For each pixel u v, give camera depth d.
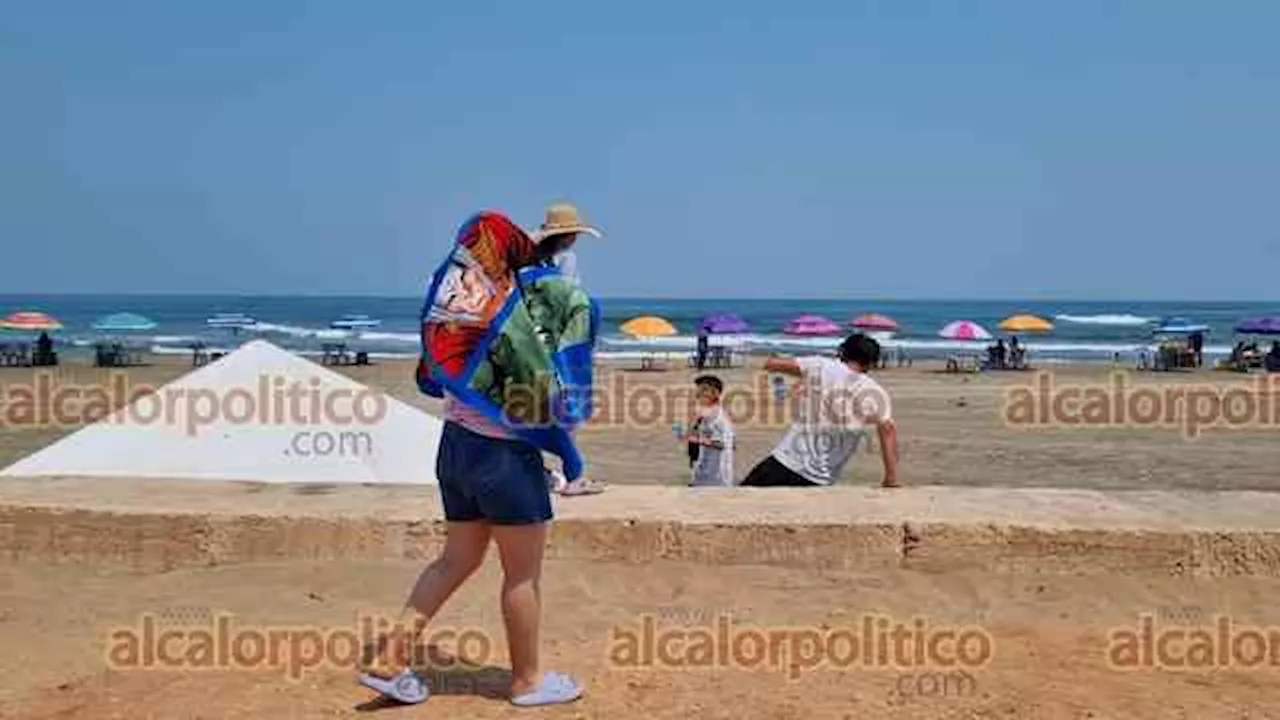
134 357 45.16
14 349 46.59
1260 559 6.74
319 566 6.96
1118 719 4.48
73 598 6.48
